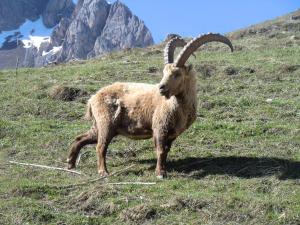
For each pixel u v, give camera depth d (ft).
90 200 35.96
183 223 33.81
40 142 47.32
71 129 50.11
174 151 44.60
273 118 51.37
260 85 61.31
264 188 37.32
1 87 63.98
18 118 53.72
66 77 68.49
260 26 113.29
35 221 34.17
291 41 89.61
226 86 61.41
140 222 34.19
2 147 46.62
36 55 457.27
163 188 37.68
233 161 41.98
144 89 41.34
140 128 41.01
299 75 65.46
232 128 48.49
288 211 34.12
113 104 41.52
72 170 41.83
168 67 38.96
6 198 37.09
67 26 450.30
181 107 39.50
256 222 33.73
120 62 77.30
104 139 41.37
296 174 39.52
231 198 35.35
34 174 41.32
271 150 43.78
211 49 87.15
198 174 40.37
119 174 40.75
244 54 80.18
